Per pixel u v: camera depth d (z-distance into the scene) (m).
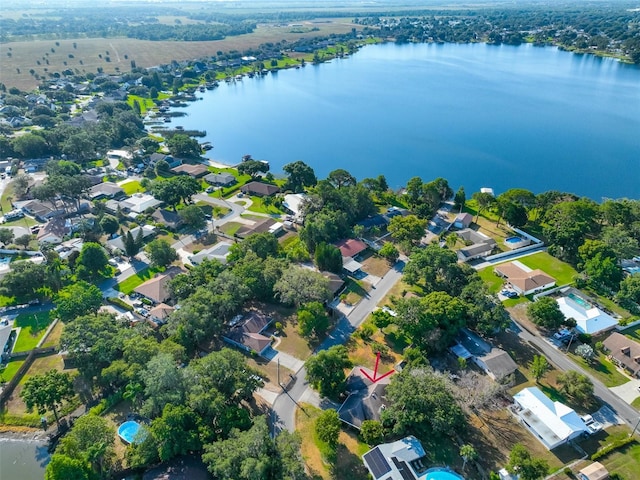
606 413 81.62
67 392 78.88
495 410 82.12
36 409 82.75
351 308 111.56
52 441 77.38
